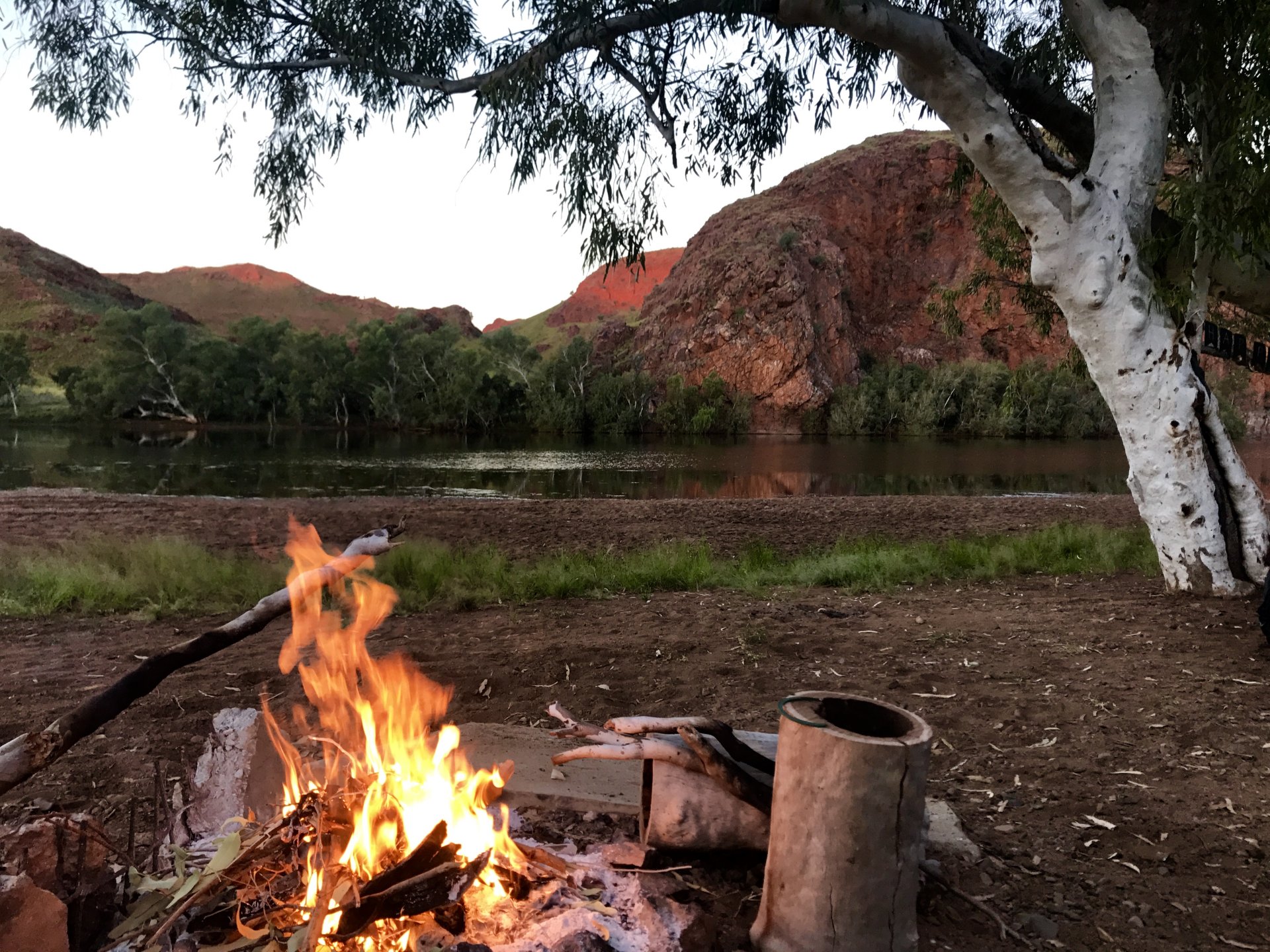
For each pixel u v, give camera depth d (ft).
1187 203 22.74
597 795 10.50
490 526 49.55
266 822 8.21
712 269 369.50
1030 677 17.66
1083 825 11.29
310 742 12.04
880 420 312.71
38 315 568.41
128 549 32.37
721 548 42.06
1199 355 24.90
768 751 9.83
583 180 25.71
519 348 328.29
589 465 129.80
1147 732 14.48
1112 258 23.61
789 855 7.77
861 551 36.09
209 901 7.11
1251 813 11.53
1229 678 17.17
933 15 25.59
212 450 147.13
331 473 104.01
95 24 24.95
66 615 24.75
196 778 9.50
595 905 7.68
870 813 7.41
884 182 435.12
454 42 25.81
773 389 328.29
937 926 8.94
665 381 343.26
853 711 8.29
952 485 100.27
